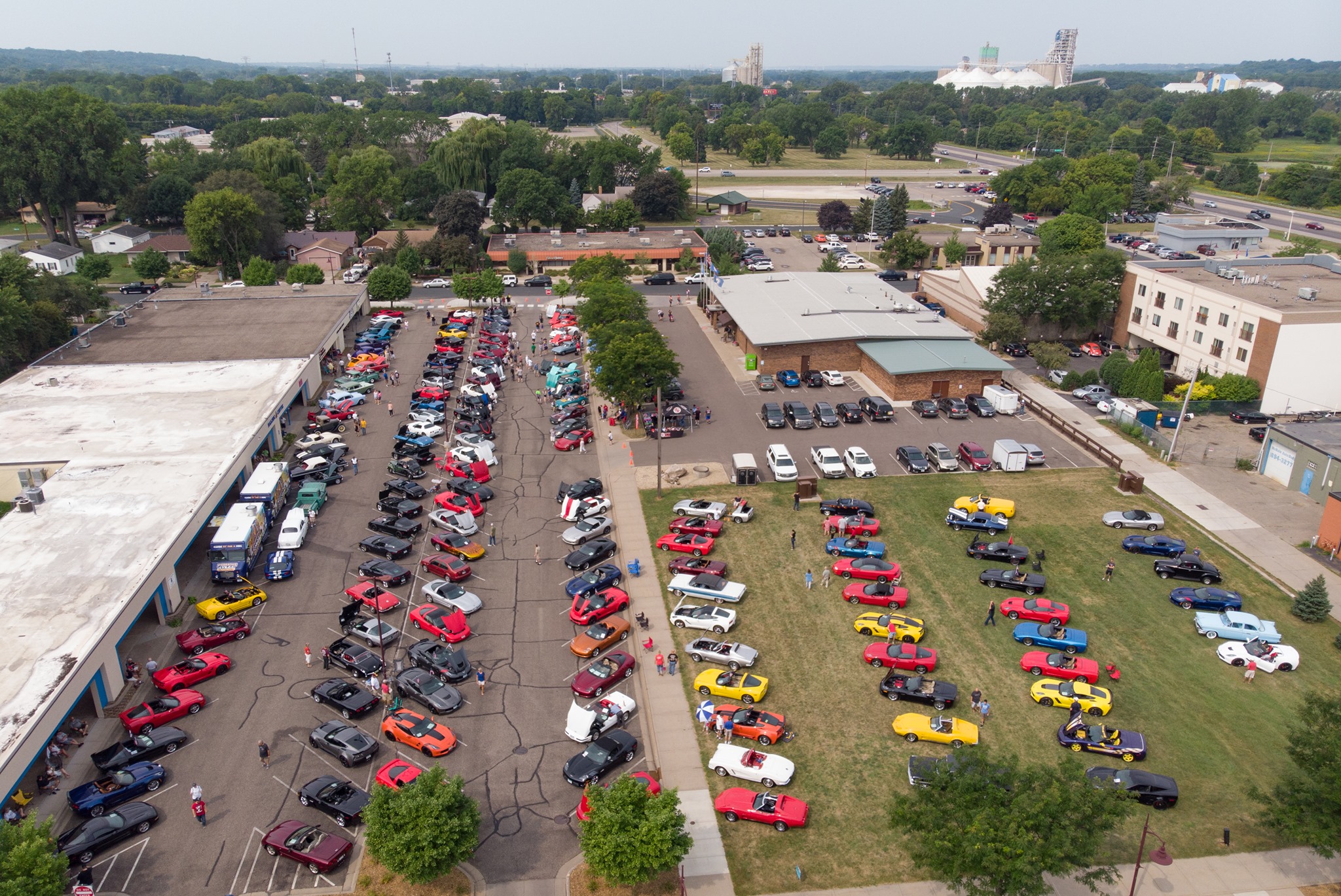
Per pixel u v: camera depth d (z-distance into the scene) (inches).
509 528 2496.3
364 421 3294.8
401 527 2410.2
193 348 3619.6
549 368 3838.6
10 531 2087.8
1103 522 2506.2
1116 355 3639.3
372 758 1628.9
